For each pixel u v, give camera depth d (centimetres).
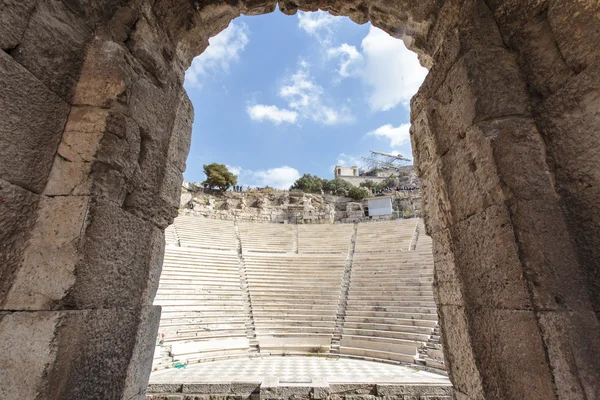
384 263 1812
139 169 216
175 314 1261
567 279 163
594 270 164
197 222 2525
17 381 143
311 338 1286
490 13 224
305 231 2680
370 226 2631
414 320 1222
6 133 152
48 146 174
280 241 2466
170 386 678
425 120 272
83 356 160
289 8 327
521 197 176
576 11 178
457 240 224
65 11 188
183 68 299
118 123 191
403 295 1448
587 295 162
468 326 204
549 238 170
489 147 188
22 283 156
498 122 195
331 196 4103
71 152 178
